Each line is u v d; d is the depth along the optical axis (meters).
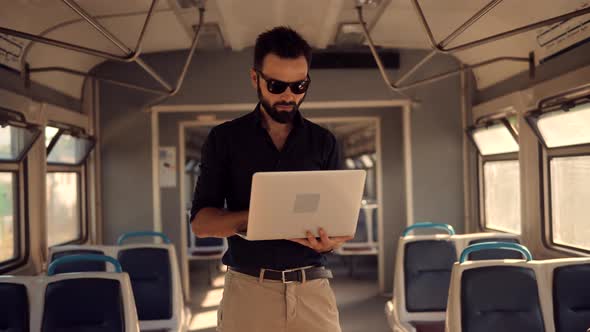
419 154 6.34
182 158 6.66
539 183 4.49
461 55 5.90
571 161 4.12
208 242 8.47
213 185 1.45
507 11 4.24
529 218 4.64
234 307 1.46
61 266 3.98
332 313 1.51
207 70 6.29
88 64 5.87
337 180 1.31
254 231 1.31
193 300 6.97
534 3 3.93
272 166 1.45
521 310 2.93
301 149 1.47
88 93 6.08
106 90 6.31
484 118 5.63
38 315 2.80
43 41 2.79
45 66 4.95
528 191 4.64
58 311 2.80
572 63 4.02
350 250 7.96
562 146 4.21
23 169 4.48
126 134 6.34
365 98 6.30
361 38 5.73
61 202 5.47
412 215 6.34
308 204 1.31
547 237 4.43
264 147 1.45
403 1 4.42
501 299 2.93
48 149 5.01
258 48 1.36
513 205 5.29
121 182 6.35
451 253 4.25
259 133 1.44
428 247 4.26
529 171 4.63
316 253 1.49
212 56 6.29
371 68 6.28
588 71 3.71
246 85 6.27
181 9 4.54
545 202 4.44
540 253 4.49
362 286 7.49
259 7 4.64
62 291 2.82
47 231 4.93
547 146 4.40
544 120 4.32
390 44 6.02
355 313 6.09
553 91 4.18
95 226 6.21
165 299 4.07
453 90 6.33
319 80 6.30
